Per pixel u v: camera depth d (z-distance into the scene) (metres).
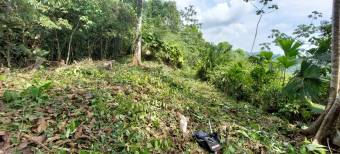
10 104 3.74
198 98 6.90
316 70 6.19
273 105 7.46
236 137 4.08
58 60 10.82
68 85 5.30
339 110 4.37
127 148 3.04
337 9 4.81
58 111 3.66
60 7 10.03
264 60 9.80
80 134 3.10
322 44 6.72
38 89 4.16
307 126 5.67
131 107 4.14
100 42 13.71
